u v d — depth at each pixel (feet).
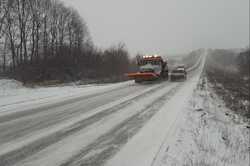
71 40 142.51
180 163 15.80
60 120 25.45
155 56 75.25
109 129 22.33
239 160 21.71
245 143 27.94
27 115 27.66
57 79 81.41
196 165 16.26
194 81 73.77
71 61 103.86
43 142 18.81
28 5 111.75
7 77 70.59
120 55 132.98
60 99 39.47
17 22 107.24
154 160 15.76
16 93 45.39
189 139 20.65
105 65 114.01
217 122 30.63
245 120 39.06
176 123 24.49
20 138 19.70
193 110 31.86
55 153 16.76
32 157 16.07
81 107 32.55
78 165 15.02
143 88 55.57
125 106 33.24
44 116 27.20
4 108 31.53
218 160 18.95
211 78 91.45
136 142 18.95
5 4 100.63
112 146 18.12
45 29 123.44
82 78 88.38
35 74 81.35
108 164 15.19
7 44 106.11
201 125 26.13
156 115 27.86
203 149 19.84
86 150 17.33
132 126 23.32
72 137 20.04
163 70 77.56
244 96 62.34
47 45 122.62
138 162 15.44
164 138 19.89
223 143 23.85
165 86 59.72
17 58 107.65
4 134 20.67
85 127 22.93
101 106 33.24
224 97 53.62
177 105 33.76
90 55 117.39
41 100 38.34
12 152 16.84
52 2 130.72
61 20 137.90
